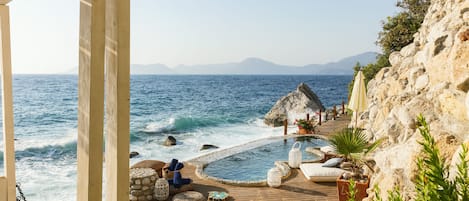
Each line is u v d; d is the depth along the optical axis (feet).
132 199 24.86
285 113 88.94
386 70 47.62
